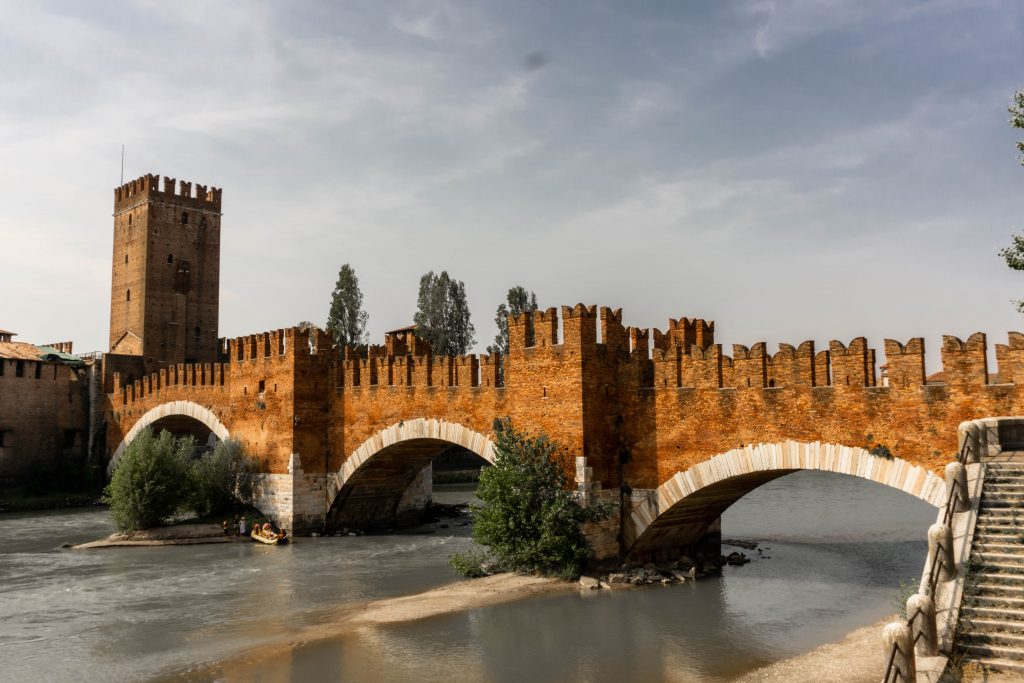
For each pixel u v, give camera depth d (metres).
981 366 33.59
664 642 33.38
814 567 48.53
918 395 35.06
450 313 104.50
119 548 59.00
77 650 33.53
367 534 64.81
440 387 54.12
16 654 33.03
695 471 42.09
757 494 91.62
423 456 63.25
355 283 105.81
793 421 38.69
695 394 42.47
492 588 42.75
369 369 60.47
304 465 62.88
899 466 35.34
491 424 50.44
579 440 43.81
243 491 66.56
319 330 64.88
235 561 53.16
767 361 40.06
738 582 44.28
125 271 110.00
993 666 21.03
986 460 29.09
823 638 33.34
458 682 29.19
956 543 25.14
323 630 36.12
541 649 32.75
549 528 42.84
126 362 97.75
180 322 109.06
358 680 29.48
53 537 65.31
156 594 43.66
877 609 38.06
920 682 20.39
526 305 105.56
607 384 45.38
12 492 88.38
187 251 110.94
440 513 75.69
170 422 85.25
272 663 31.58
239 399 68.94
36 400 92.69
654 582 43.66
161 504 62.31
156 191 108.50
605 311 45.81
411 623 36.88
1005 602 22.80
